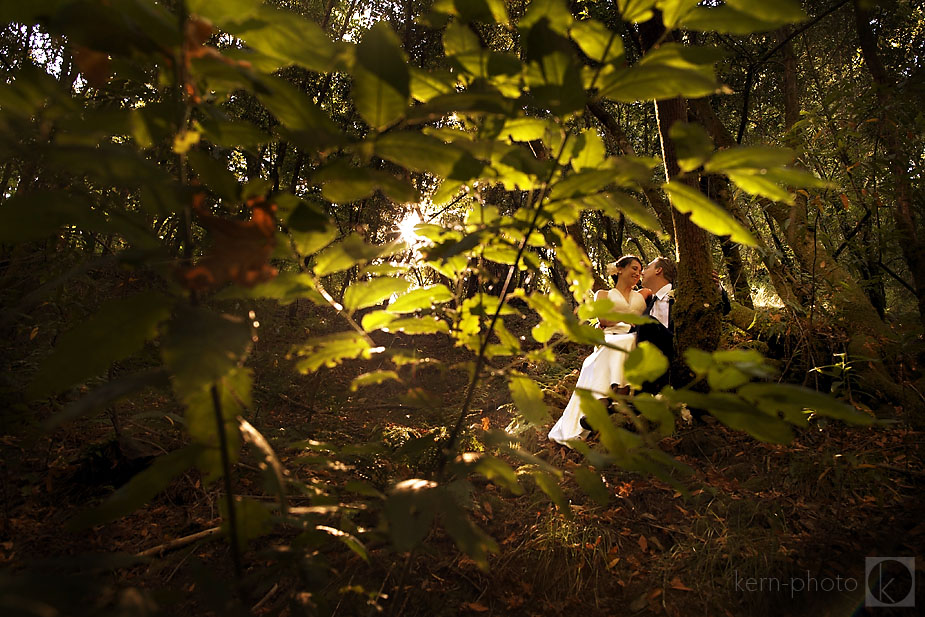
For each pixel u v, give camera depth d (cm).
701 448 380
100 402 55
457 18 83
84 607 52
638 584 263
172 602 75
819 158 455
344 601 213
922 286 415
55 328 253
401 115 63
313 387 447
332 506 98
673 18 70
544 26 67
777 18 64
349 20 705
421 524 71
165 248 66
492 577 260
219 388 71
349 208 654
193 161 70
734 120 885
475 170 69
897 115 390
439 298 104
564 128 83
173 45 59
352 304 92
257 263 66
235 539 76
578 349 580
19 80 58
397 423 426
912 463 336
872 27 613
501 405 467
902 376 414
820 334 451
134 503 72
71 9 53
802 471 325
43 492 298
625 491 327
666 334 415
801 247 480
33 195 54
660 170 770
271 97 60
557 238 98
